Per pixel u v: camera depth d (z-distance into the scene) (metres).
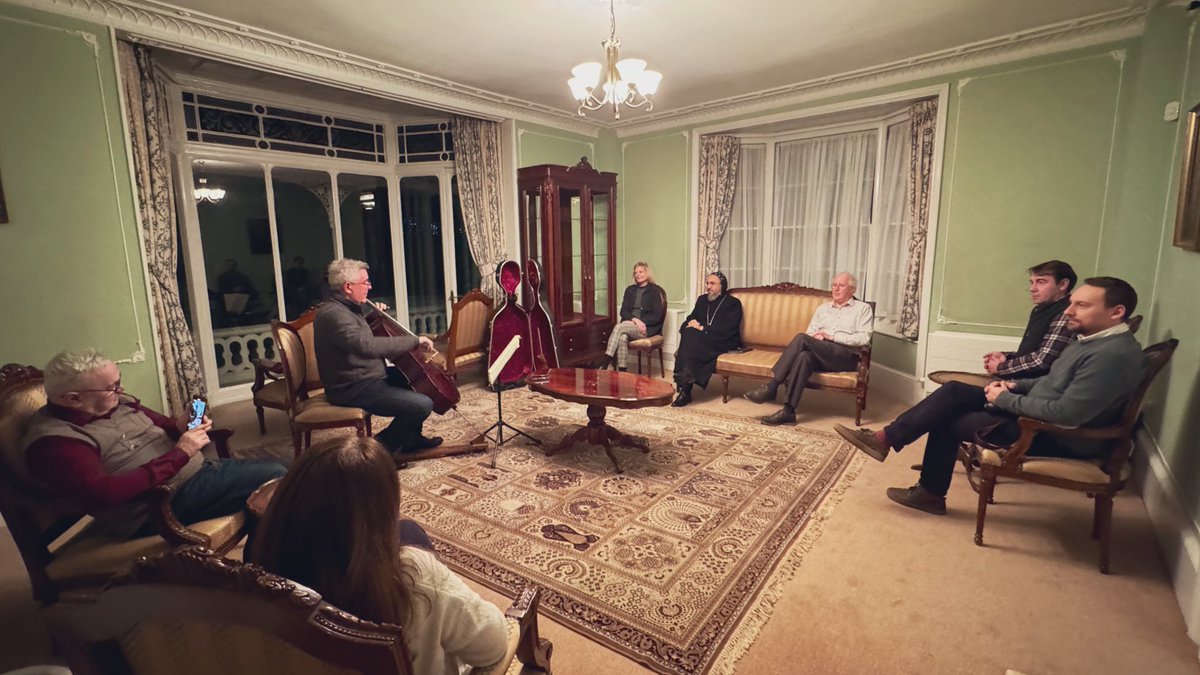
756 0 2.82
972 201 3.77
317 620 0.63
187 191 3.91
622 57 3.61
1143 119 2.91
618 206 5.70
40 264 2.59
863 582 1.94
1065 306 2.63
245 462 1.98
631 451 3.12
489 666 0.98
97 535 1.62
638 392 2.77
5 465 1.44
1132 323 2.49
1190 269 2.29
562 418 3.71
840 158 4.78
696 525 2.31
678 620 1.74
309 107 4.43
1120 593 1.86
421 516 2.41
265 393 3.29
